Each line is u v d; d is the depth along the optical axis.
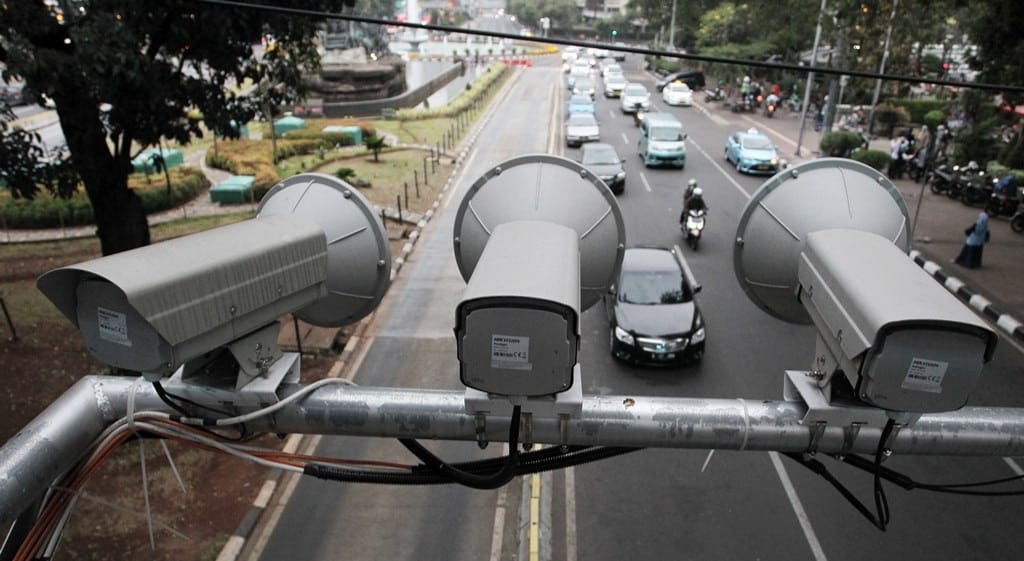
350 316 3.40
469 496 7.41
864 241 2.59
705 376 9.80
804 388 2.47
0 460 2.26
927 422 2.44
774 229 3.16
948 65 33.56
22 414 8.59
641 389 9.47
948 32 35.06
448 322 11.64
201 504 7.25
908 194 19.55
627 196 19.36
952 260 14.18
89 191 9.47
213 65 9.17
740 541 6.72
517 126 30.36
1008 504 7.21
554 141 26.95
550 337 2.09
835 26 22.62
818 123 29.64
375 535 6.92
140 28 7.84
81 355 10.02
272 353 2.61
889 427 2.35
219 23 8.20
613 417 2.48
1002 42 16.53
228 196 18.41
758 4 34.97
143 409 2.57
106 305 2.14
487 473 2.73
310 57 10.59
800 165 3.28
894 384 2.13
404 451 8.23
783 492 7.37
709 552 6.59
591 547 6.70
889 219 3.11
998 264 13.91
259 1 8.62
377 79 36.50
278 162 22.61
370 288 3.30
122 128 8.95
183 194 18.48
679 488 7.45
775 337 10.91
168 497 7.32
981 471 7.79
